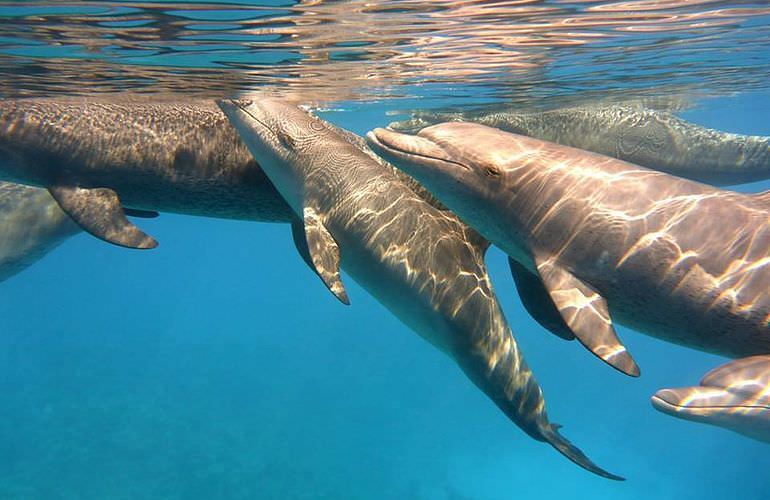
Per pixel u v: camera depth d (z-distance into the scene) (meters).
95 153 8.50
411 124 18.77
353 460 26.17
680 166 15.03
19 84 11.60
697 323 5.25
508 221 5.98
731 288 5.00
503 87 15.67
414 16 8.83
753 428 4.25
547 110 18.73
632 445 29.12
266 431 28.84
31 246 12.93
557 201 5.68
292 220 8.84
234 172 8.53
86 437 27.36
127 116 8.68
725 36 11.62
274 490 23.09
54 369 40.66
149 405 32.22
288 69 11.95
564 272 5.59
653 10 9.53
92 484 22.89
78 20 8.12
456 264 6.79
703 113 25.66
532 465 26.41
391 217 6.84
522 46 11.42
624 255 5.32
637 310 5.54
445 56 11.86
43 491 22.22
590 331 5.06
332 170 7.20
